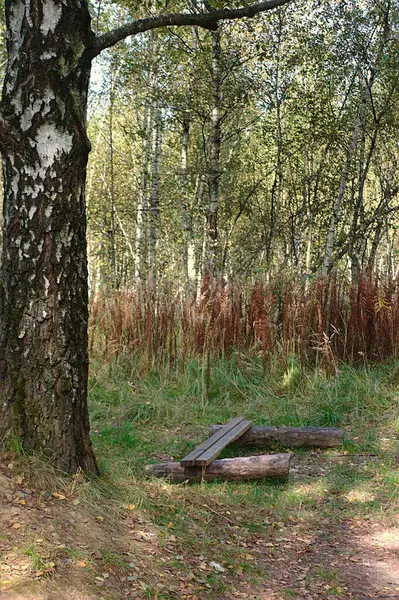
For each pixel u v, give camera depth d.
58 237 3.90
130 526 3.85
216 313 9.10
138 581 3.31
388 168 16.95
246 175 19.20
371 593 3.62
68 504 3.71
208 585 3.51
